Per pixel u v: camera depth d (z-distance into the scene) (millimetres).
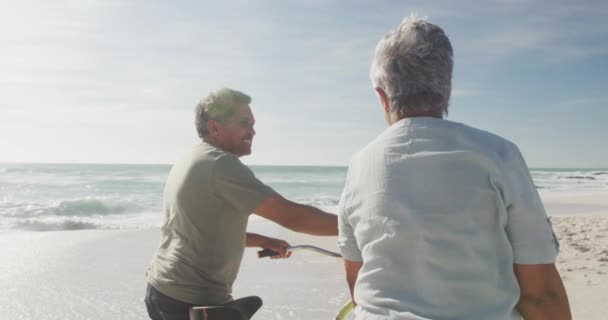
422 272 1306
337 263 7555
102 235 10453
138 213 17047
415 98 1444
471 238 1278
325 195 28938
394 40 1466
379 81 1513
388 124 1560
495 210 1280
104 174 45375
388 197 1369
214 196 2252
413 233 1314
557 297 1275
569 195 27875
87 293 5887
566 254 7348
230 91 2480
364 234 1429
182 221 2295
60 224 13203
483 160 1289
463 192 1292
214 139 2465
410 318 1282
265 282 6383
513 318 1322
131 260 7887
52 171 49250
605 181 48500
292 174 62500
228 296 2346
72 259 7863
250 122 2488
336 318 2029
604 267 6383
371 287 1384
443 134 1362
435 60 1425
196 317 2168
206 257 2260
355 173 1497
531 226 1266
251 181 2248
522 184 1280
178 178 2350
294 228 2270
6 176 41062
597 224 10773
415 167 1354
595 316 4500
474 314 1265
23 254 8188
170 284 2281
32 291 5938
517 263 1280
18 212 15906
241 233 2332
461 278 1276
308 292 5887
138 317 5055
